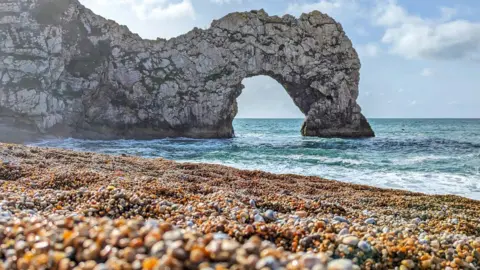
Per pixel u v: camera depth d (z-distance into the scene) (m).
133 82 54.25
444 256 4.49
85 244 2.62
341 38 60.59
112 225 3.08
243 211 6.02
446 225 7.70
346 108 59.56
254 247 2.58
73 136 50.59
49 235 2.85
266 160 27.52
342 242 4.19
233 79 58.06
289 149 38.59
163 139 54.34
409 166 24.30
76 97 51.69
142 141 50.41
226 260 2.33
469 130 83.25
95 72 53.00
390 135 65.50
